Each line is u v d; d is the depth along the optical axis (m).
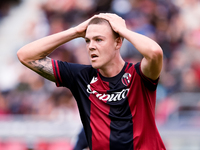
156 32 31.91
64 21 33.72
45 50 9.84
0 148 19.83
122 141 9.12
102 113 9.41
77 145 16.22
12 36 35.75
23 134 20.09
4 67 32.56
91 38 9.24
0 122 20.67
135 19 31.69
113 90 9.47
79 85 9.88
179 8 34.88
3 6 38.91
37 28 35.00
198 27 34.50
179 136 20.30
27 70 30.39
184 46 32.66
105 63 9.33
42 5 35.56
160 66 8.95
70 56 31.00
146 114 9.35
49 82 29.02
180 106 25.11
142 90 9.39
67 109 27.03
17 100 28.80
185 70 30.45
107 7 32.44
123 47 29.41
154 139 9.33
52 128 20.30
